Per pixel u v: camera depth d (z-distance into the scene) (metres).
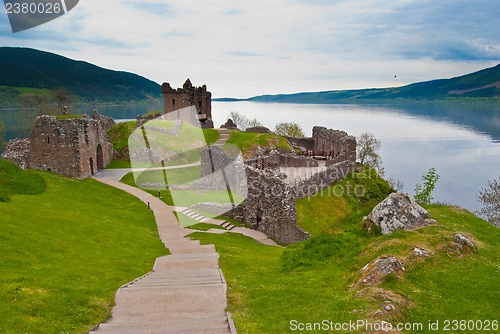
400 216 27.22
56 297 20.42
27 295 20.20
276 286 23.06
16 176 50.25
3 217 33.47
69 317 18.69
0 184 46.31
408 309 17.62
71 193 52.78
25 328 17.03
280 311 19.05
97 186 59.81
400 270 20.84
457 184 163.38
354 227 30.23
